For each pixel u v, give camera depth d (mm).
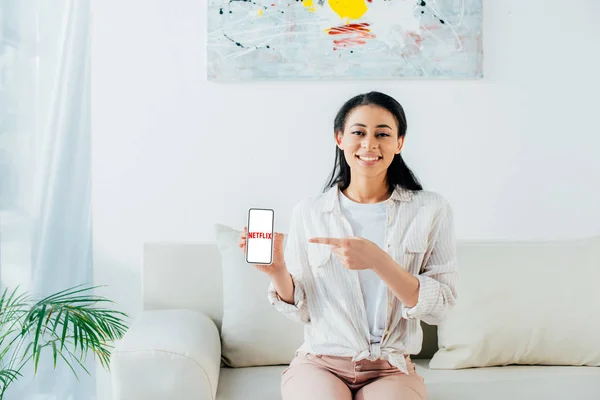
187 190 2361
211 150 2359
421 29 2324
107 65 2320
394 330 1486
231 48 2309
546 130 2391
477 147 2383
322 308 1527
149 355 1520
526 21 2361
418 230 1510
